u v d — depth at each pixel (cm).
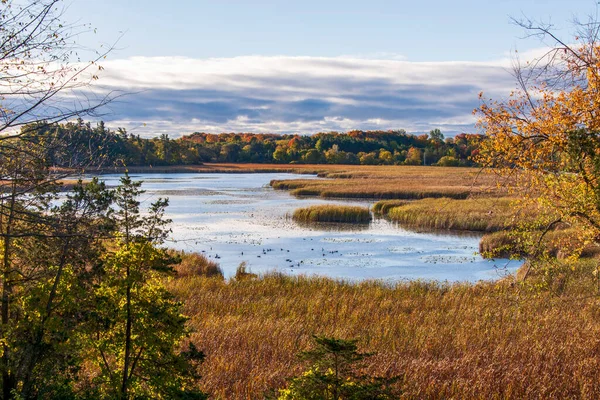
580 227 1252
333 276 2700
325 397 686
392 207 5656
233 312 1720
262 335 1390
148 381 694
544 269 1330
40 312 655
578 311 1639
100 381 691
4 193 652
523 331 1454
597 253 2289
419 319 1630
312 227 4469
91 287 705
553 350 1266
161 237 709
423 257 3222
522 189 1278
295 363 1164
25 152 614
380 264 3019
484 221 4334
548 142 1173
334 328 1509
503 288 1800
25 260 696
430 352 1311
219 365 1130
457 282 2336
